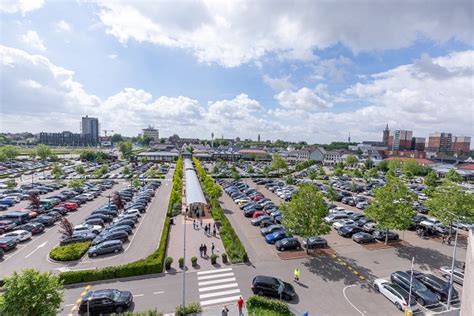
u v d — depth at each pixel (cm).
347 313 2155
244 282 2580
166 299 2295
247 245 3447
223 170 11088
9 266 2847
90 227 3850
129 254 3142
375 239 3734
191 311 2106
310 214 3114
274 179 9219
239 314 2111
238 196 5997
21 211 4419
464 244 3612
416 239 3769
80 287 2455
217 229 4016
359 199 5766
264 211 4922
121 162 13450
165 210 5059
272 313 2095
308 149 17388
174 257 3056
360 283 2600
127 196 5912
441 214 3631
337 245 3512
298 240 3494
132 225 4031
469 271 1355
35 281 1573
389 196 3422
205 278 2638
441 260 3133
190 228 4044
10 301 1526
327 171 12338
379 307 2239
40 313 1555
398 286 2384
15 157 12362
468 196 3516
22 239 3481
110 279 2578
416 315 2131
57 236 3722
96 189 6475
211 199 5369
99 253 3098
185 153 16688
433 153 18225
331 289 2488
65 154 16925
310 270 2833
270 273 2756
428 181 7562
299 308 2203
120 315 1892
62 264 2891
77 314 2097
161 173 9769
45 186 6688
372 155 17488
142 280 2581
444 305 2262
